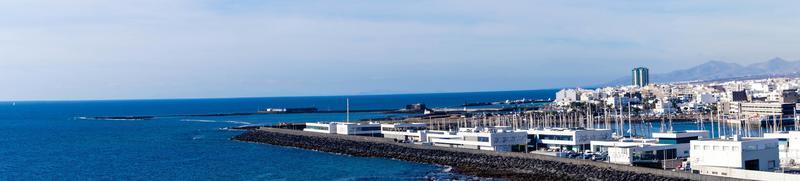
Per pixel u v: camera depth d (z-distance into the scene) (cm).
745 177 17638
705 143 19288
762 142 18850
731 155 18650
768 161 18975
